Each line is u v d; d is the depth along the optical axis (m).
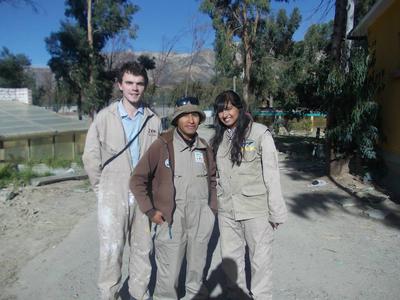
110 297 3.56
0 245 5.84
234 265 3.73
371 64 9.87
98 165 3.50
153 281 4.41
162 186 3.53
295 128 31.89
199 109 3.47
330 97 10.18
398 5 9.14
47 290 4.42
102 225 3.50
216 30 33.19
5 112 16.05
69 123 15.41
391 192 8.52
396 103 9.03
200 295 3.96
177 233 3.59
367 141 9.39
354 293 4.21
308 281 4.49
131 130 3.57
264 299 3.53
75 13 39.25
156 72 37.06
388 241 5.68
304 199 8.27
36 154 13.44
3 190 9.20
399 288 4.30
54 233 6.38
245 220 3.55
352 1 10.70
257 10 33.28
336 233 6.07
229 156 3.55
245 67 34.62
